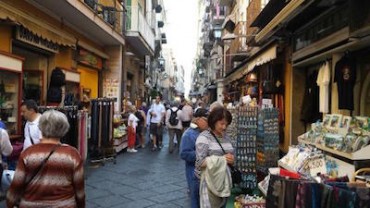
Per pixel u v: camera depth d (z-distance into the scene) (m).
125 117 15.35
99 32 14.80
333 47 7.81
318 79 9.01
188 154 5.31
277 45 11.34
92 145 10.80
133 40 20.33
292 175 4.45
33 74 10.95
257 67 15.50
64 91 11.51
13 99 8.44
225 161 4.26
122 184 8.45
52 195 3.10
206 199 4.23
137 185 8.38
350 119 5.00
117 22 17.39
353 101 7.50
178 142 14.20
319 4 7.48
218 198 4.23
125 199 7.23
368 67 7.26
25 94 10.59
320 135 5.41
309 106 10.28
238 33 19.48
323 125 5.69
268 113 7.34
